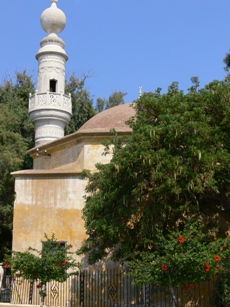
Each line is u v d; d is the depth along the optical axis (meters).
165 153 13.80
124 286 18.09
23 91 40.69
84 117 42.78
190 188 13.70
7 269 23.98
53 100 29.36
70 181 20.30
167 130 14.00
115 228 14.70
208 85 15.26
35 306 17.39
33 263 14.73
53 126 29.45
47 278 15.01
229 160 13.62
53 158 23.45
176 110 15.04
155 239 14.48
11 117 31.50
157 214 14.60
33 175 20.88
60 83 30.66
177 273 12.12
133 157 13.97
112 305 18.08
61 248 16.00
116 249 17.70
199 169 13.70
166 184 13.48
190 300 17.17
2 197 28.27
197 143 13.73
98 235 16.23
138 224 15.02
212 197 15.78
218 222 18.20
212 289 17.08
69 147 22.34
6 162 27.62
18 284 19.31
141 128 14.59
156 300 17.41
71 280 18.88
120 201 15.12
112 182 15.41
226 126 14.48
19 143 30.16
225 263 12.87
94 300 18.45
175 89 16.42
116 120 22.92
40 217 20.27
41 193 20.59
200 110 14.20
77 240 19.44
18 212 20.66
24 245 20.12
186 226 13.16
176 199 14.66
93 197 16.83
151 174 14.01
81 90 43.94
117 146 16.67
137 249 15.37
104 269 18.78
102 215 16.06
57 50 30.66
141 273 12.50
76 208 19.88
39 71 30.67
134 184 14.96
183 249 12.09
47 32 32.12
